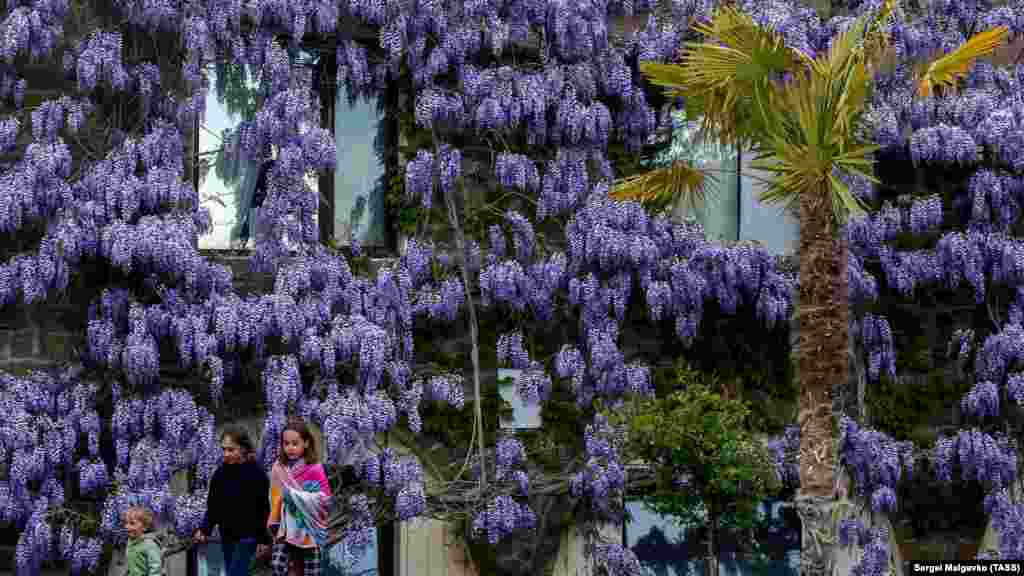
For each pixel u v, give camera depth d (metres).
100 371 13.77
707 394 13.02
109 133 14.09
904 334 15.41
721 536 14.89
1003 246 15.28
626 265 14.70
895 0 14.13
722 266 14.88
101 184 13.80
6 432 13.33
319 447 13.95
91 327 13.62
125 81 14.05
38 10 13.89
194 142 14.36
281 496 11.11
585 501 14.45
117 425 13.55
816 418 12.24
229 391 13.95
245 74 14.46
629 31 15.17
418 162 14.47
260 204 14.38
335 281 14.10
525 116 14.82
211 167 14.37
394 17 14.59
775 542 14.91
